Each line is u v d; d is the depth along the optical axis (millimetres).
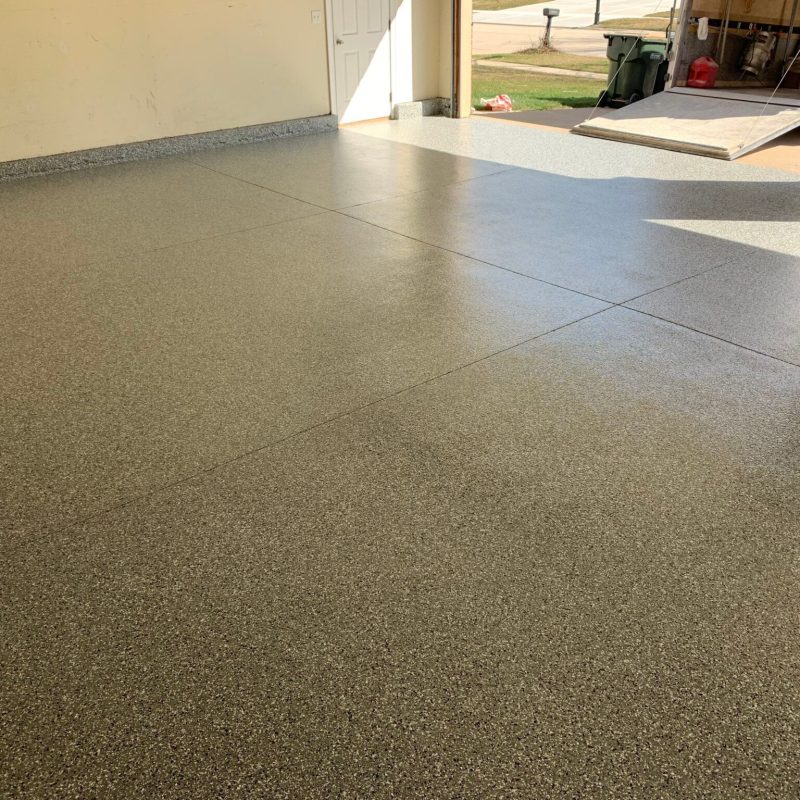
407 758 1737
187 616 2133
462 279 4492
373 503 2576
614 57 10195
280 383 3355
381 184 6555
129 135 7426
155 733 1803
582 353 3596
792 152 7539
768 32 9328
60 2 6602
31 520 2514
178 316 4047
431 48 9398
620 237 5168
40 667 1979
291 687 1917
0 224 5602
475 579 2250
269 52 8023
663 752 1749
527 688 1909
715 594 2199
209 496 2621
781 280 4430
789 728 1810
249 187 6527
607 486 2658
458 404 3176
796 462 2791
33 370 3500
